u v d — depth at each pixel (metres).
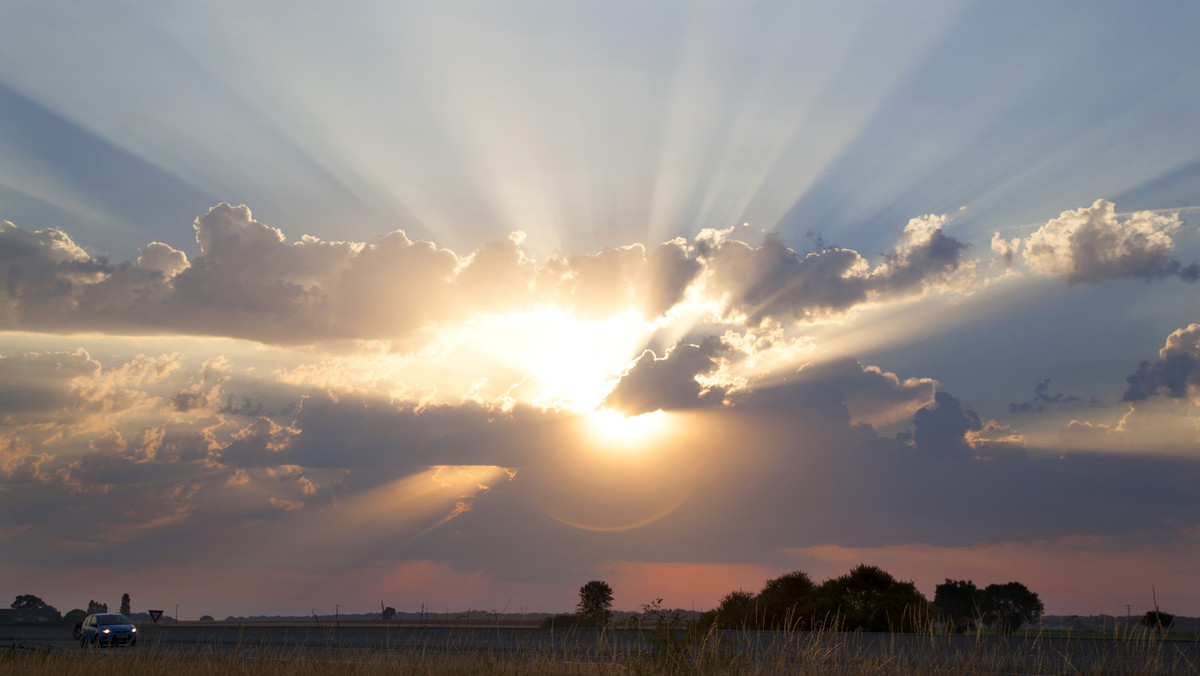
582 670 18.92
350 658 21.84
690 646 18.75
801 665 17.70
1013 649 18.50
